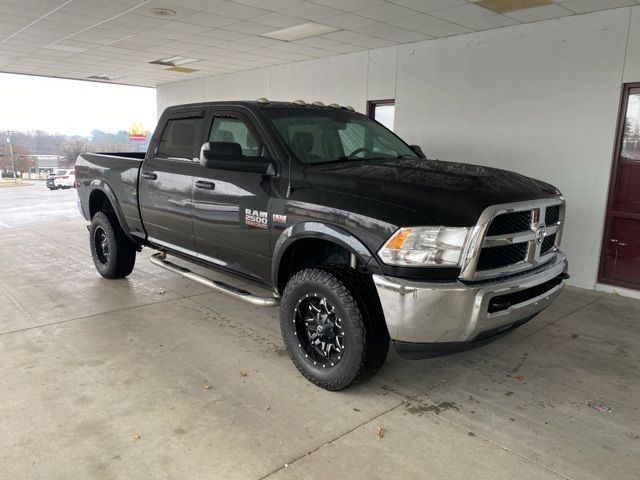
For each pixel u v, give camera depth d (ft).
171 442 8.24
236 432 8.57
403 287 8.41
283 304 10.57
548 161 20.44
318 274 9.75
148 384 10.23
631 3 17.25
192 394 9.86
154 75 41.60
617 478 7.59
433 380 10.76
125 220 16.30
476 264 8.43
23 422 8.76
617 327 14.53
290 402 9.63
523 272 9.48
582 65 19.01
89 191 17.93
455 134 23.75
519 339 13.35
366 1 18.86
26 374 10.59
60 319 13.99
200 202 12.74
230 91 39.58
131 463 7.68
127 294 16.43
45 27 24.76
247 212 11.42
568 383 10.78
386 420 9.08
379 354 9.50
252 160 10.76
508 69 21.34
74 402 9.46
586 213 19.45
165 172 14.03
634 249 18.43
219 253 12.72
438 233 8.37
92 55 32.55
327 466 7.70
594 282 19.34
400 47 25.90
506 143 21.79
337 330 9.86
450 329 8.46
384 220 8.78
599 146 18.88
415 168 10.41
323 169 10.45
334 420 9.03
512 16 19.49
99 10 21.49
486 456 8.07
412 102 25.61
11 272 19.44
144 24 23.77
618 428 9.00
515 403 9.84
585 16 18.69
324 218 9.71
